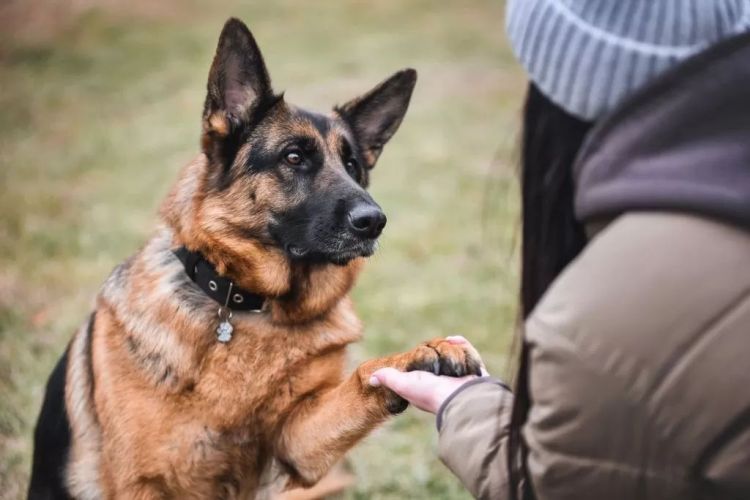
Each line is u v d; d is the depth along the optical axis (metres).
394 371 2.49
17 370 5.34
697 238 1.46
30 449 4.56
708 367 1.44
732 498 1.48
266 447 3.35
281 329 3.23
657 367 1.47
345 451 3.14
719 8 1.65
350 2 20.52
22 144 11.44
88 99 13.62
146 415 3.13
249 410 3.19
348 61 15.65
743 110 1.48
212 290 3.21
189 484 3.23
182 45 16.70
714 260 1.44
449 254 7.80
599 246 1.58
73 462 3.41
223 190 3.34
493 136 11.96
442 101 13.61
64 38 16.75
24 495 4.25
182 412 3.13
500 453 1.95
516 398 1.79
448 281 7.20
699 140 1.50
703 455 1.47
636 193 1.52
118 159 10.88
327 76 14.67
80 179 10.09
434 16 19.27
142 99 13.67
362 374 2.97
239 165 3.41
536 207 1.96
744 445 1.44
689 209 1.46
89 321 3.57
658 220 1.51
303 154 3.52
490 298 6.85
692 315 1.45
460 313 6.54
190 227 3.29
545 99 1.90
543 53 1.76
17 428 4.74
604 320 1.52
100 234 8.19
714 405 1.44
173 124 12.41
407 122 12.58
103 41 16.77
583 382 1.55
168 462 3.16
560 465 1.63
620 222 1.57
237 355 3.16
